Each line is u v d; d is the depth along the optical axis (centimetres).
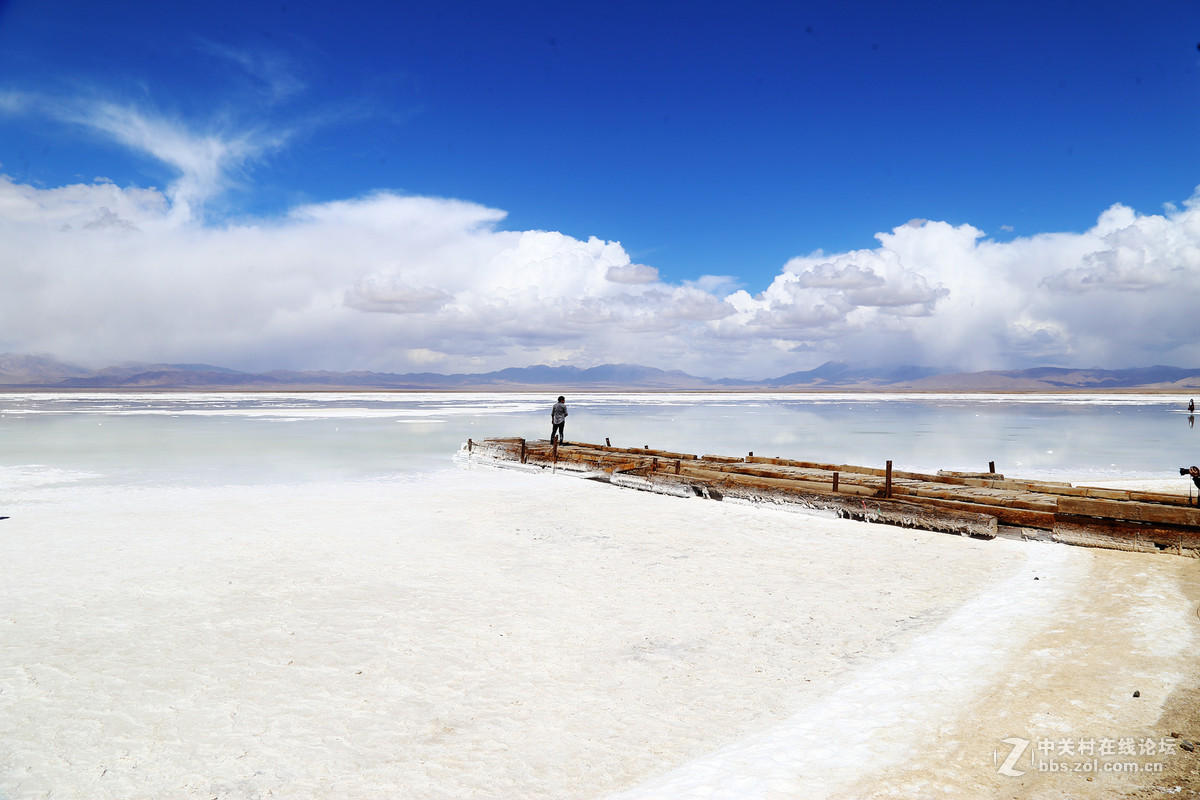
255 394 13450
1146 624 693
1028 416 5194
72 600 814
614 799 416
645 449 2139
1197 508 1010
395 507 1466
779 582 904
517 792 429
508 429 3766
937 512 1220
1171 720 483
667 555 1057
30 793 430
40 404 7231
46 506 1442
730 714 531
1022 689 549
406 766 462
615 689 580
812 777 431
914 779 422
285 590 862
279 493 1636
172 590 857
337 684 592
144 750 484
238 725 520
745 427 3962
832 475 1534
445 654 659
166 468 2077
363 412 5669
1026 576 914
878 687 568
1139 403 8456
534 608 797
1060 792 399
